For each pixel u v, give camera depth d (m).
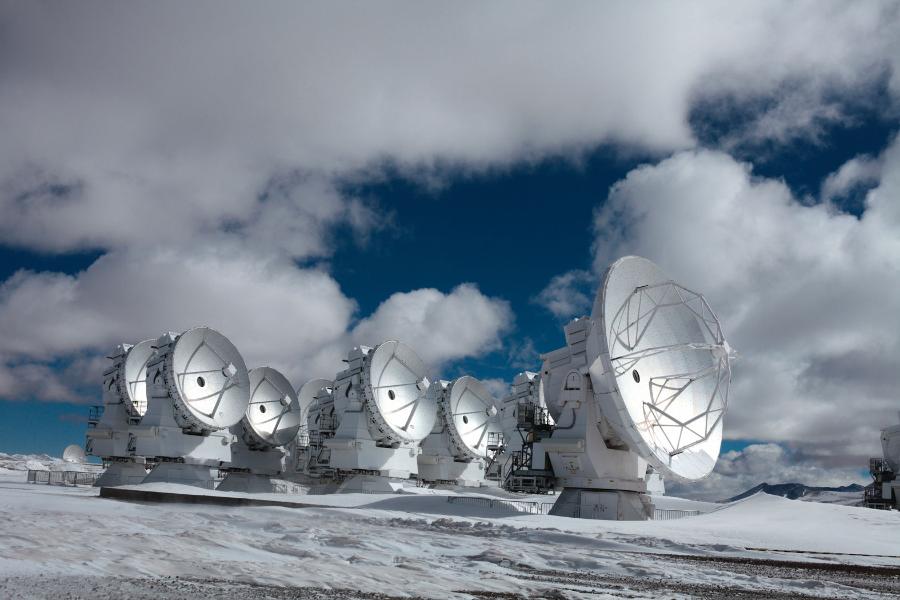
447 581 15.91
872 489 75.94
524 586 15.91
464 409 86.81
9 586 11.10
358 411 72.25
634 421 43.34
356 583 14.54
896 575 23.33
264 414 81.50
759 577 20.50
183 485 63.75
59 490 64.81
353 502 54.06
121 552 16.53
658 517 57.91
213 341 70.56
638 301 46.50
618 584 17.83
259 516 37.31
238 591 12.42
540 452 49.09
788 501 51.38
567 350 49.41
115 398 73.69
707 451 46.72
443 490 80.94
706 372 46.72
